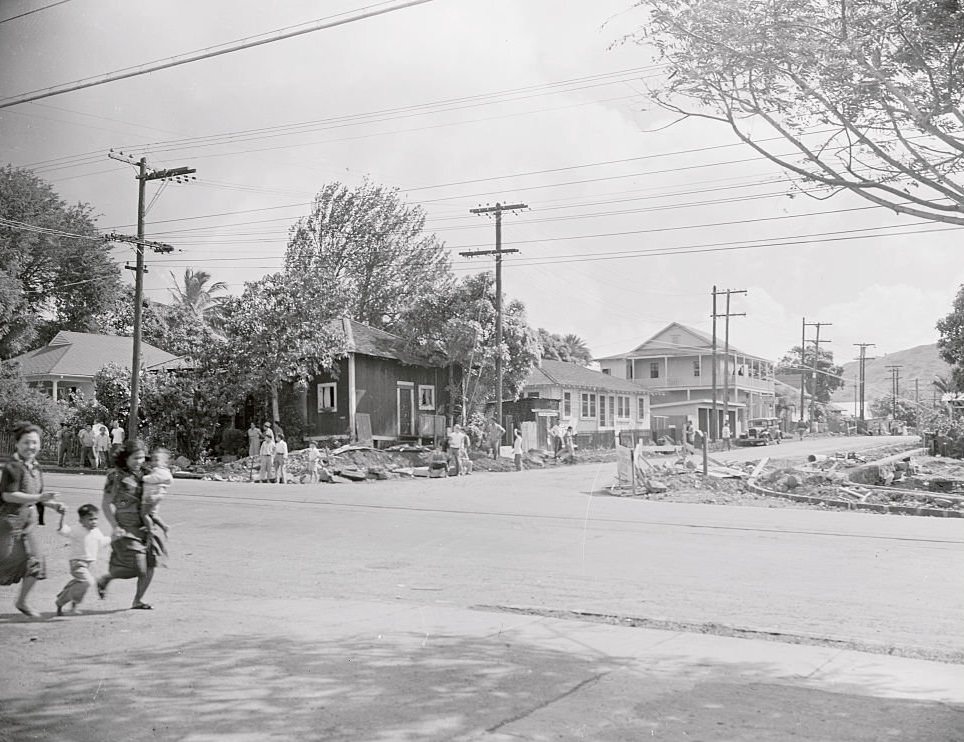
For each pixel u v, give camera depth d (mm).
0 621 8148
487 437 41938
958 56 6645
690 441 47781
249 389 35000
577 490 25109
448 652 7031
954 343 55062
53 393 44000
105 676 6234
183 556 12719
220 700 5695
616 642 7469
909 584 10523
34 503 8328
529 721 5289
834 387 114812
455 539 14484
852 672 6535
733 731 5129
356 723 5242
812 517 18078
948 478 27859
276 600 9375
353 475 29828
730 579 10875
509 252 40188
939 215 6703
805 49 6695
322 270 38594
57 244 42844
